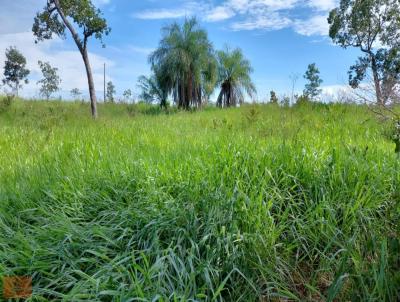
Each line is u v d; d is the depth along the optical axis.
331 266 2.13
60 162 3.79
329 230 2.30
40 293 1.90
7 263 2.16
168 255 1.97
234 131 5.54
